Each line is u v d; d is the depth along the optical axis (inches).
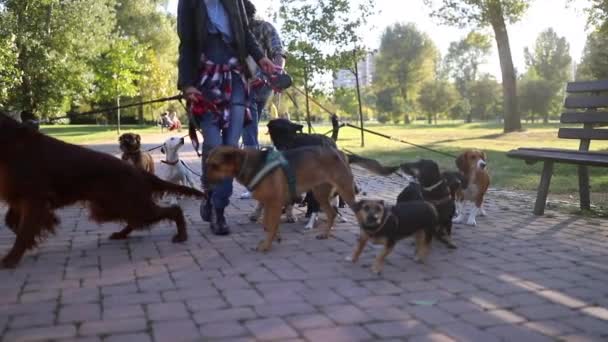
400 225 159.6
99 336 111.7
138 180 187.0
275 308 128.6
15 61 827.4
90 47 996.6
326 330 115.5
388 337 112.3
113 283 147.3
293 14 687.1
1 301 132.2
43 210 168.1
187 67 215.6
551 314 126.4
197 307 129.0
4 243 194.1
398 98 3011.8
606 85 266.8
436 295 139.6
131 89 1316.4
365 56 741.9
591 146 730.8
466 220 242.2
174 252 182.9
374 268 159.6
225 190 208.1
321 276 156.0
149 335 112.3
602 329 117.8
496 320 122.3
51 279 150.6
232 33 217.3
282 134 243.6
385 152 650.2
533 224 233.6
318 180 199.3
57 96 956.6
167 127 1414.9
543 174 255.8
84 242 196.1
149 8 1700.3
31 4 890.1
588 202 265.6
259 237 207.9
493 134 1149.7
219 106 218.2
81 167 175.5
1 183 165.0
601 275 158.1
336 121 321.1
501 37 1195.3
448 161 521.3
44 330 114.4
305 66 687.7
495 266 167.8
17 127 168.4
